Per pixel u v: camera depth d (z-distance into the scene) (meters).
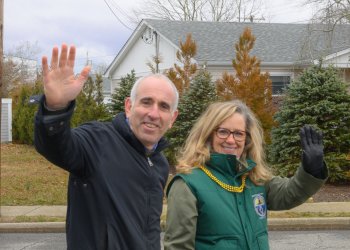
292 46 23.73
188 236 2.96
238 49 14.79
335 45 22.44
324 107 12.45
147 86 2.78
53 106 2.34
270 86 14.73
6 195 11.55
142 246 2.65
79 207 2.62
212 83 15.06
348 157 12.45
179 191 3.04
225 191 3.07
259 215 3.16
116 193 2.62
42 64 2.32
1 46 9.48
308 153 3.09
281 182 3.33
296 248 7.85
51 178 13.69
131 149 2.73
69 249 2.63
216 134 3.25
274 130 13.12
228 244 2.98
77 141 2.54
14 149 20.06
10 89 37.91
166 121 2.81
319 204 10.61
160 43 25.09
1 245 8.22
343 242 8.25
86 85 19.27
